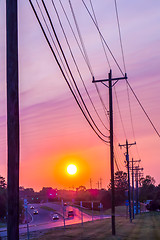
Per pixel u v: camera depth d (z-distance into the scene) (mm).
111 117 32125
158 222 53656
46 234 42719
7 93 10969
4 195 101875
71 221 91000
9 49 11039
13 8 11180
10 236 10445
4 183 163750
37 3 13047
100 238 29047
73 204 186875
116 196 157375
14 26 11125
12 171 10672
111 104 32188
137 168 97062
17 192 10680
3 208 99562
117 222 58250
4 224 89062
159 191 133875
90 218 101312
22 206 122188
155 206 129875
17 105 10938
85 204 157375
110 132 32312
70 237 31656
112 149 31969
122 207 136375
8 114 10844
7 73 11023
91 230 39594
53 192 151500
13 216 10531
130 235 31188
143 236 30109
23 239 39969
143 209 149000
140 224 49438
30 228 70438
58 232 42875
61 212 140750
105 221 65500
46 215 132125
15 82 10945
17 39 11188
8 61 11016
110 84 32062
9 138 10781
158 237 29234
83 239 28656
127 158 67125
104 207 133500
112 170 32188
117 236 30172
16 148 10773
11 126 10789
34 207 197375
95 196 183500
